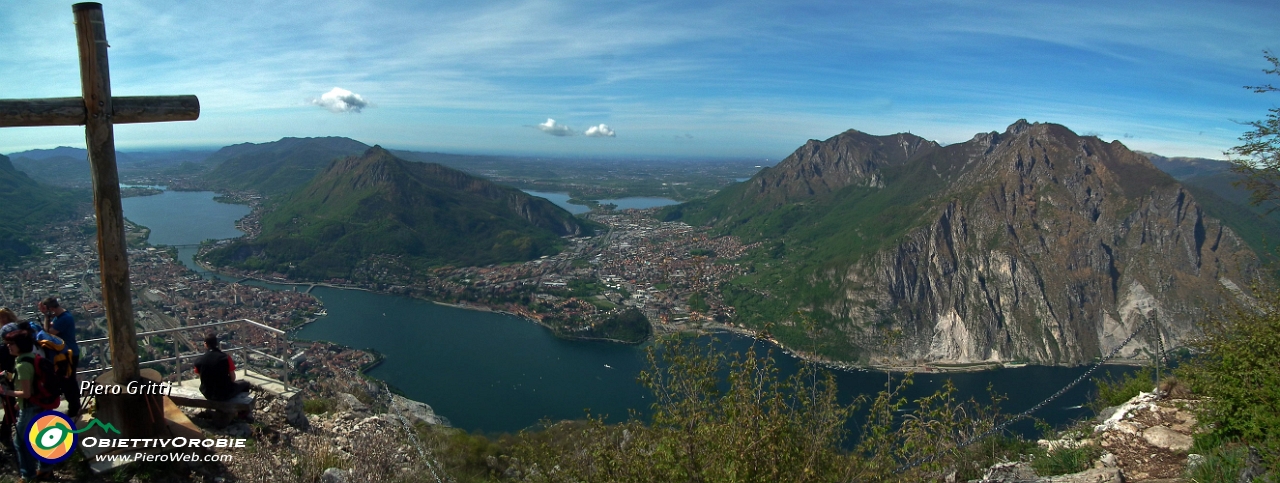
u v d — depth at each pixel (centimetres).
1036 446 1261
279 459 1031
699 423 796
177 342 1240
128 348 854
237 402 1098
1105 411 1394
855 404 869
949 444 813
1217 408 1031
